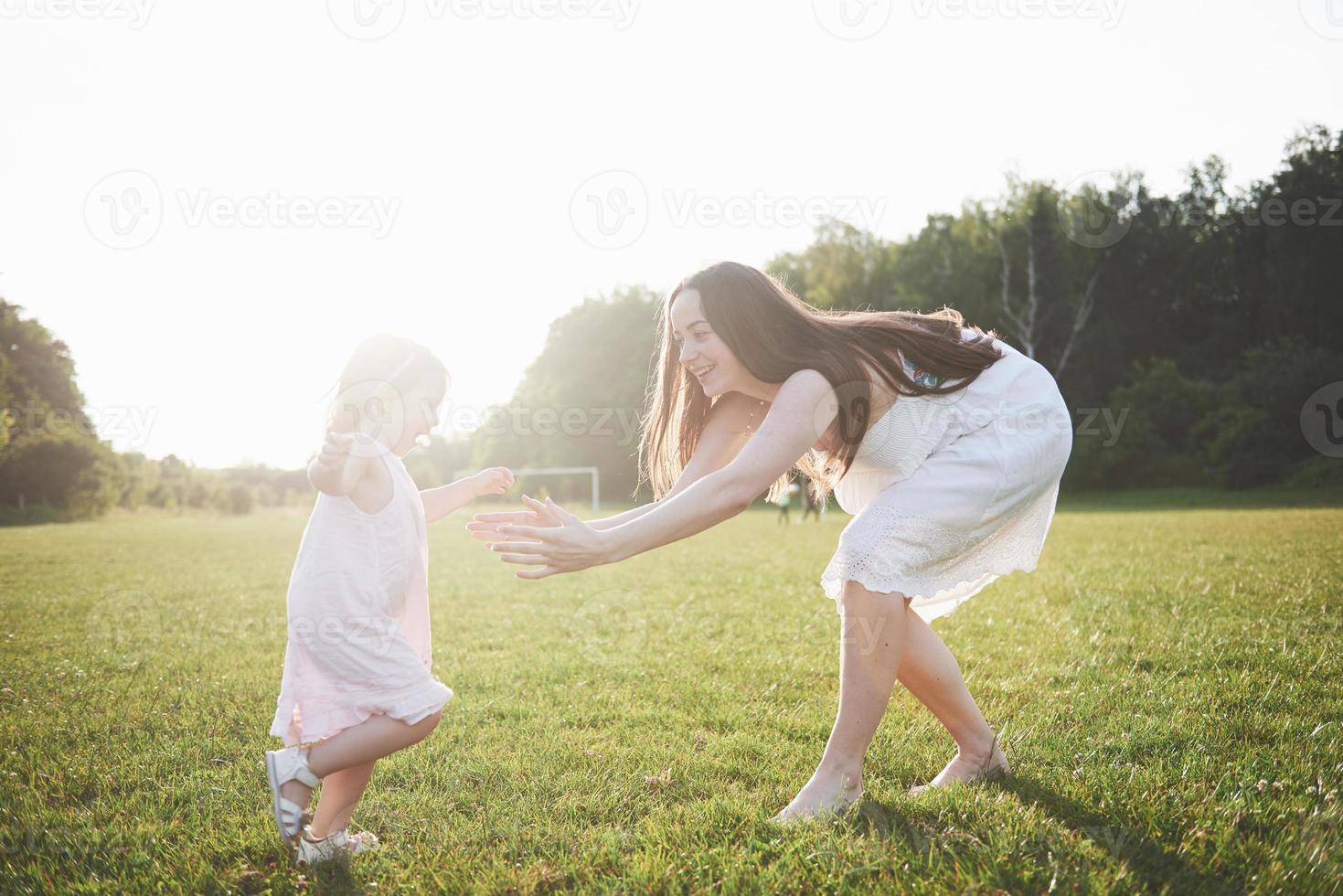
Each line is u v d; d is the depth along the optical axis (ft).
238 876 6.57
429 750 9.48
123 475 120.06
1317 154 114.73
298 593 7.13
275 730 7.10
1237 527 39.50
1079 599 18.61
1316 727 9.36
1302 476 89.76
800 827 6.97
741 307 7.58
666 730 10.25
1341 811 7.00
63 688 12.63
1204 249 126.00
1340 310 112.27
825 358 7.45
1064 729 9.80
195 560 36.96
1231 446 96.63
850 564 7.50
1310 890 5.83
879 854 6.41
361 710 6.99
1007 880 5.99
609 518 8.82
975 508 7.66
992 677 12.19
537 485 139.44
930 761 8.95
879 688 7.54
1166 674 12.21
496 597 22.04
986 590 20.40
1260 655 12.85
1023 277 121.70
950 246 126.93
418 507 7.84
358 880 6.52
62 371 111.34
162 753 9.53
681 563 30.42
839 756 7.59
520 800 8.00
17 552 42.50
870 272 124.57
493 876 6.37
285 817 6.74
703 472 8.59
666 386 8.93
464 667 13.71
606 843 6.86
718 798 7.75
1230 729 9.45
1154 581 20.94
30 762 9.22
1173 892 5.89
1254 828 6.89
